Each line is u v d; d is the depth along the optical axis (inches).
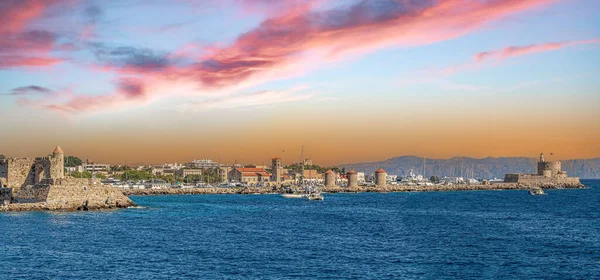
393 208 6496.1
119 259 2679.6
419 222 4598.9
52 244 3102.9
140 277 2309.3
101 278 2288.4
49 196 4997.5
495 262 2662.4
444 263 2632.9
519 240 3383.4
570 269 2522.1
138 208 5757.9
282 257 2755.9
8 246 3021.7
